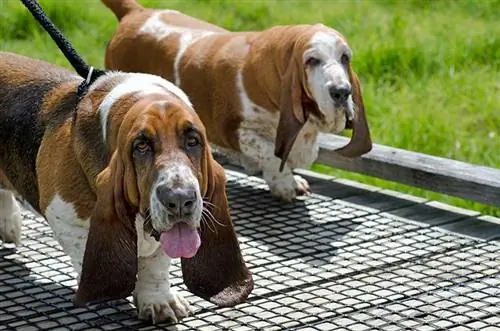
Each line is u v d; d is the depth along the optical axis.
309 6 14.46
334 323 6.27
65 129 6.06
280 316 6.36
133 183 5.45
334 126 7.85
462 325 6.27
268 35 8.16
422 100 11.05
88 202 5.93
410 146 9.91
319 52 7.75
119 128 5.61
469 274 7.00
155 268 6.25
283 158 7.95
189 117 5.46
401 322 6.29
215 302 5.81
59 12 13.41
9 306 6.49
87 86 6.14
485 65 12.16
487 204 8.02
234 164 9.30
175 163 5.29
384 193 8.59
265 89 8.12
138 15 9.03
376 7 14.49
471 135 10.20
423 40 12.70
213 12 13.98
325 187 8.77
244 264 5.93
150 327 6.21
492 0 14.55
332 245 7.49
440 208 8.25
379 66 11.96
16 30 13.09
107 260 5.62
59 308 6.45
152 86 5.89
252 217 8.04
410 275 6.98
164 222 5.23
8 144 6.46
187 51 8.56
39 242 7.47
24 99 6.43
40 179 6.13
